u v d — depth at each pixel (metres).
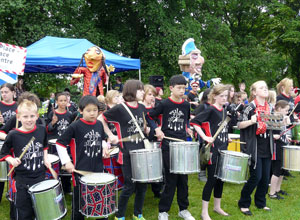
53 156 3.57
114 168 3.77
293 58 20.22
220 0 18.09
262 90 3.60
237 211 3.90
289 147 3.92
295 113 5.32
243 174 3.24
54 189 2.54
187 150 3.09
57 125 4.45
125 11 15.81
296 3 19.58
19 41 11.43
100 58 5.67
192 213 3.83
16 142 2.73
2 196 4.36
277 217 3.70
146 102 4.33
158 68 14.16
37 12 11.67
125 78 15.46
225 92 3.41
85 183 2.60
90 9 15.61
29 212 2.74
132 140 3.13
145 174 2.89
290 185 5.16
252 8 20.55
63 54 7.55
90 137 2.89
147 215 3.76
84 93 5.71
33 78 12.04
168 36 13.76
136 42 15.63
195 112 4.73
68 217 3.64
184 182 3.49
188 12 15.90
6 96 4.01
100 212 2.63
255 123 3.59
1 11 10.60
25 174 2.74
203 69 14.52
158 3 14.02
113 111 3.14
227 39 17.31
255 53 18.78
